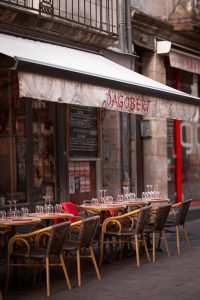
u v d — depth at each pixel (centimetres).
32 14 1096
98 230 993
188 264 962
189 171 1748
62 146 1270
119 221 978
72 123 1294
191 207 1678
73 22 1223
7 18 1060
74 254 993
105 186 1395
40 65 755
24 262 834
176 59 1553
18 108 1180
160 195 1535
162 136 1549
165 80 1577
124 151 1391
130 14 1392
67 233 804
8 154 1155
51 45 1156
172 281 838
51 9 1152
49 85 775
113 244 1064
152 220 1111
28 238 889
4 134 1148
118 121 1388
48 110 1249
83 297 755
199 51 1730
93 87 855
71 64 946
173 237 1278
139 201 1102
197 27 1576
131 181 1427
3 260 868
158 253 1068
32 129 1203
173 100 1043
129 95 933
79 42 1250
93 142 1358
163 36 1557
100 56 1279
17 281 815
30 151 1197
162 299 738
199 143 1803
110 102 891
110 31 1348
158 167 1530
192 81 1769
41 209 962
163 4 1564
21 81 731
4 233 834
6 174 1149
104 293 774
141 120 1530
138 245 1005
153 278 859
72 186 1298
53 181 1257
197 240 1244
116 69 1123
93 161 1371
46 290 796
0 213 888
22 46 998
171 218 1292
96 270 858
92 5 1320
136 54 1493
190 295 756
